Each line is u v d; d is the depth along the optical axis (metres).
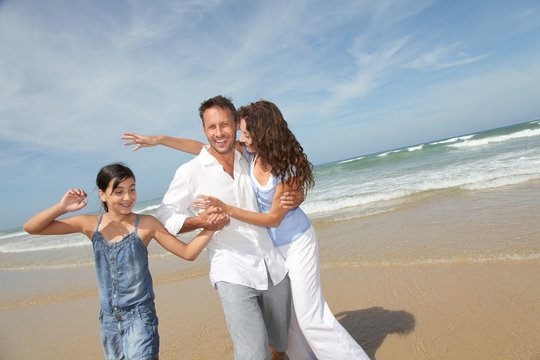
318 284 2.56
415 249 5.27
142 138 2.88
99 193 2.38
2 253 15.77
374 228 7.19
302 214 2.70
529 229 5.22
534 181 9.09
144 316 2.24
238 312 2.21
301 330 2.51
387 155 28.69
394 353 2.85
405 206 9.02
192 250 2.31
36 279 8.05
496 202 7.49
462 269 4.23
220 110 2.39
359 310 3.69
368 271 4.74
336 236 7.11
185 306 4.70
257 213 2.40
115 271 2.25
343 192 14.45
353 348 2.43
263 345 2.16
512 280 3.73
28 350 4.14
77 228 2.32
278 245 2.63
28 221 2.20
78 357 3.78
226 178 2.52
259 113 2.39
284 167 2.38
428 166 18.00
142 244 2.32
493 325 2.99
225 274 2.31
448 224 6.38
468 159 17.19
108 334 2.26
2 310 5.89
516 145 19.23
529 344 2.67
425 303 3.58
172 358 3.37
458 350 2.74
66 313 5.26
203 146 2.84
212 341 3.59
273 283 2.52
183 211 2.55
